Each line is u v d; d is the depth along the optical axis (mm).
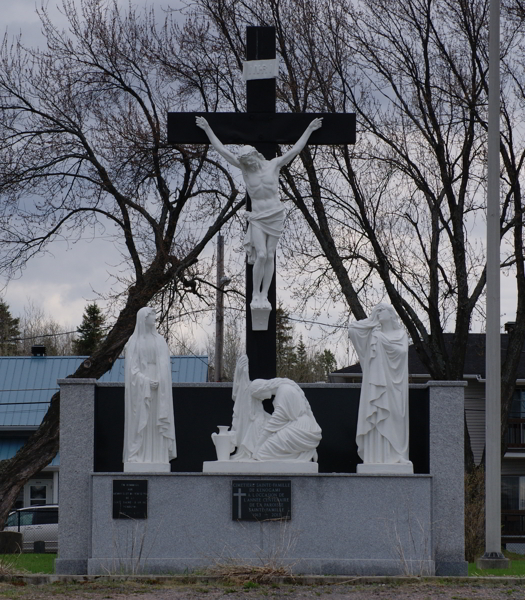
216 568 13688
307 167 23922
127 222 24406
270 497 14320
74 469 15000
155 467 14469
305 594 12047
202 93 24703
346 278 24688
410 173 24422
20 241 24125
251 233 15555
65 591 12250
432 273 25281
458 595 11969
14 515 27094
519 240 24203
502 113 23844
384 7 23672
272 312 15531
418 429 15461
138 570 14047
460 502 14891
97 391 15398
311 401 15609
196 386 15750
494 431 16375
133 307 24078
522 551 34656
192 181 24312
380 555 14211
